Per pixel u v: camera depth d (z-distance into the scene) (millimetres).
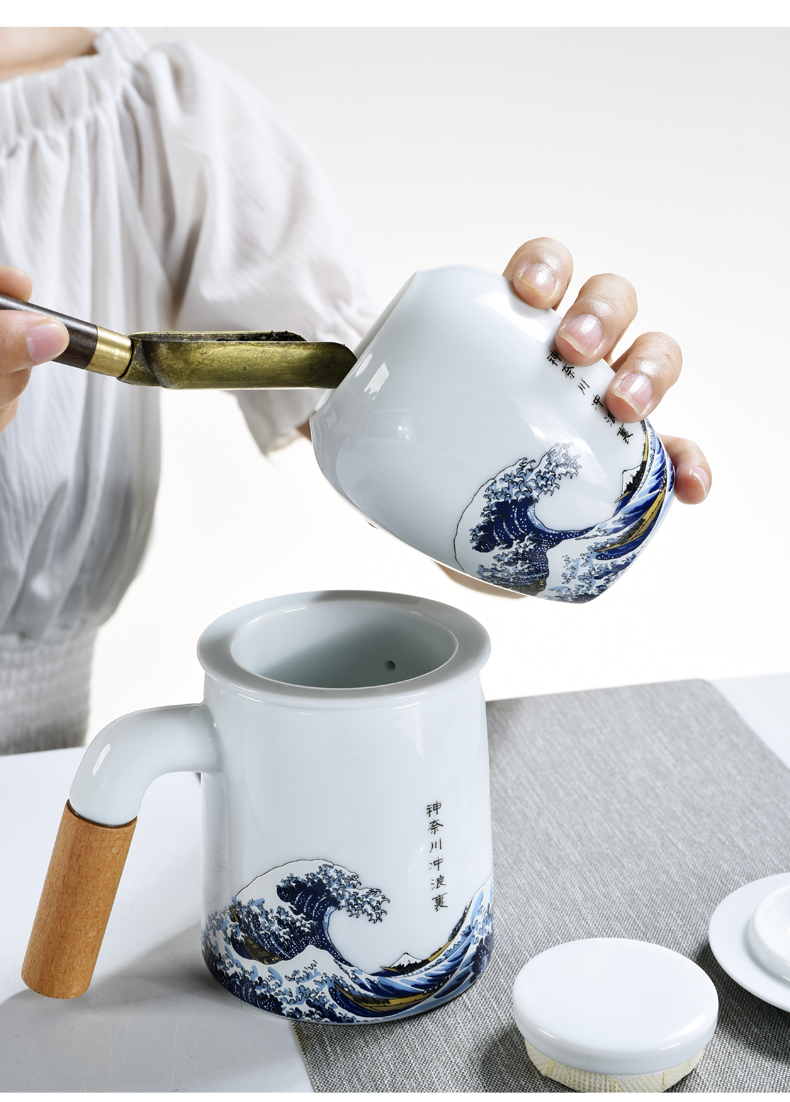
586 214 1893
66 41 986
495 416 537
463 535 550
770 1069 524
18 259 913
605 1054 507
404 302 547
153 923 600
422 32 1740
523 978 539
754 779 677
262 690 529
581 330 541
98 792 541
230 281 963
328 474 561
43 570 899
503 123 1812
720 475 2111
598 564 562
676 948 576
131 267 980
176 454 1914
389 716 528
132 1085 524
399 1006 546
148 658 1986
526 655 2027
